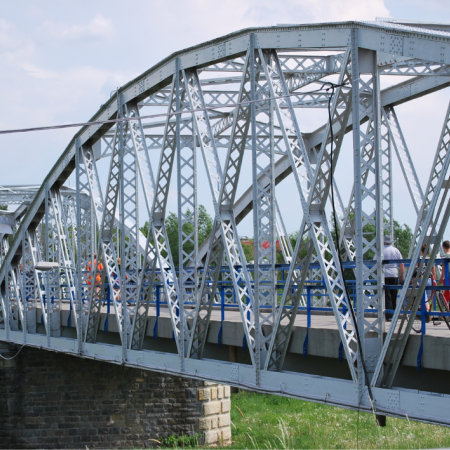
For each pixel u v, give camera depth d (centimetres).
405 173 1577
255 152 1266
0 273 2905
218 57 1423
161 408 2634
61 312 2445
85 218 2252
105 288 2028
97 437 2620
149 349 1773
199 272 1714
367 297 1092
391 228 1562
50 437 2616
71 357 2669
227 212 1391
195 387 2647
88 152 2180
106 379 2647
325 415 2847
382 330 1041
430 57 946
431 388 995
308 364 1229
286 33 1224
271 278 1262
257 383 1245
